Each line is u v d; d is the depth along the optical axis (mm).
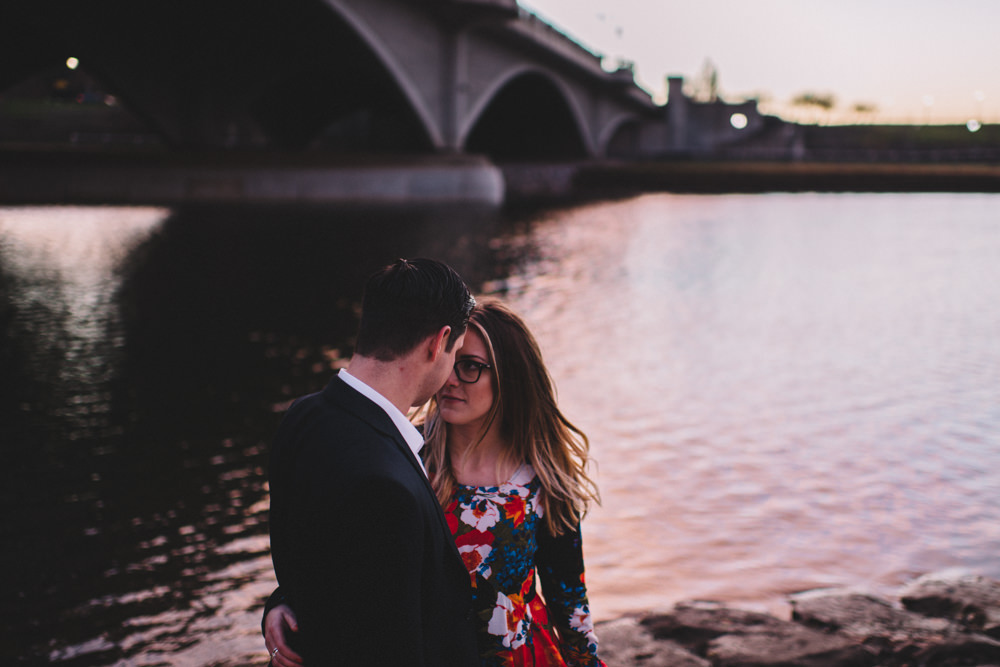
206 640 3717
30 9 29750
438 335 1427
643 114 86375
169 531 4883
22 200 27891
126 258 16172
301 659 1409
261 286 13562
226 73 37531
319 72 46312
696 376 8875
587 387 8375
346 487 1275
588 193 49812
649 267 17672
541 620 1785
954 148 94062
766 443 6695
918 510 5352
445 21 40094
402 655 1252
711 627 3299
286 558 1429
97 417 7008
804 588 4250
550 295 13953
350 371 1441
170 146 36844
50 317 10992
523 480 1772
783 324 11891
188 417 7035
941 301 13969
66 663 3496
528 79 57312
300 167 33062
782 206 38625
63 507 5195
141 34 33781
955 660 3068
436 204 33844
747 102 90875
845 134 100875
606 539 4859
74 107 59062
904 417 7461
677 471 6055
